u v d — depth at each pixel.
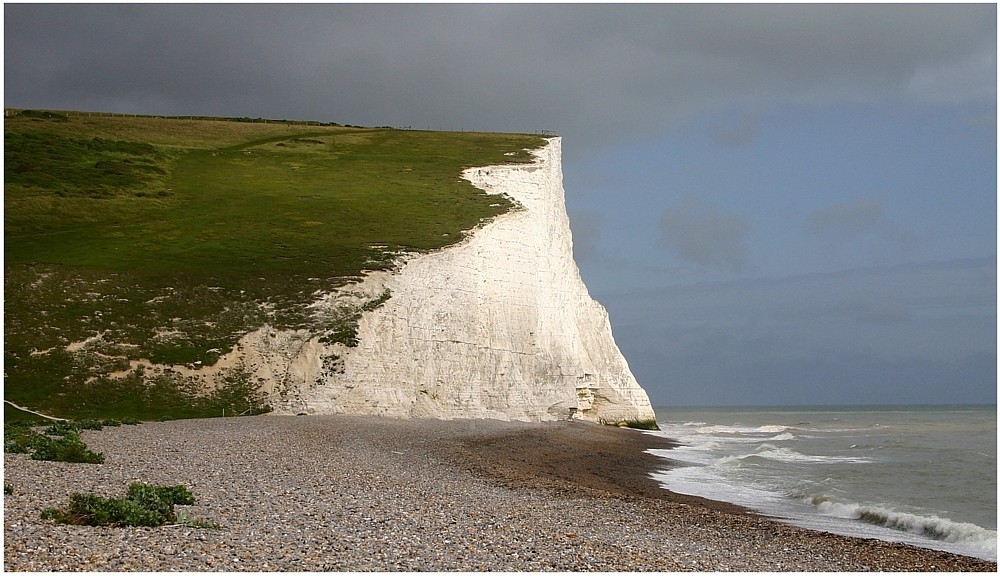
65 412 39.56
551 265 71.25
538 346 61.16
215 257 57.19
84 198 69.94
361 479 22.12
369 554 13.02
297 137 102.56
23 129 90.25
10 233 59.91
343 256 57.19
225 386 44.62
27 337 44.72
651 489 28.45
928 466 38.47
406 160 90.25
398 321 51.69
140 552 12.04
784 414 178.50
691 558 15.18
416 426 43.34
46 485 17.19
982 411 195.25
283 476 21.39
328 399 46.00
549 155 85.44
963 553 18.94
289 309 50.12
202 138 99.62
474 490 22.47
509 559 13.49
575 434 49.88
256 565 11.84
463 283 56.97
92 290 49.91
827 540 18.81
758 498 27.33
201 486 18.73
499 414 56.06
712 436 67.19
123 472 20.05
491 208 69.56
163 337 46.78
